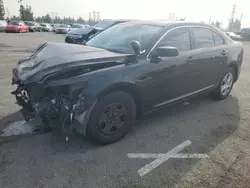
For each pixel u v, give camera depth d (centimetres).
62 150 298
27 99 305
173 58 361
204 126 382
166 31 362
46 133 336
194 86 422
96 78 282
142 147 314
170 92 376
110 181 248
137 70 315
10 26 2989
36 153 290
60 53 312
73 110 272
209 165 280
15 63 825
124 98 310
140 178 254
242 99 525
